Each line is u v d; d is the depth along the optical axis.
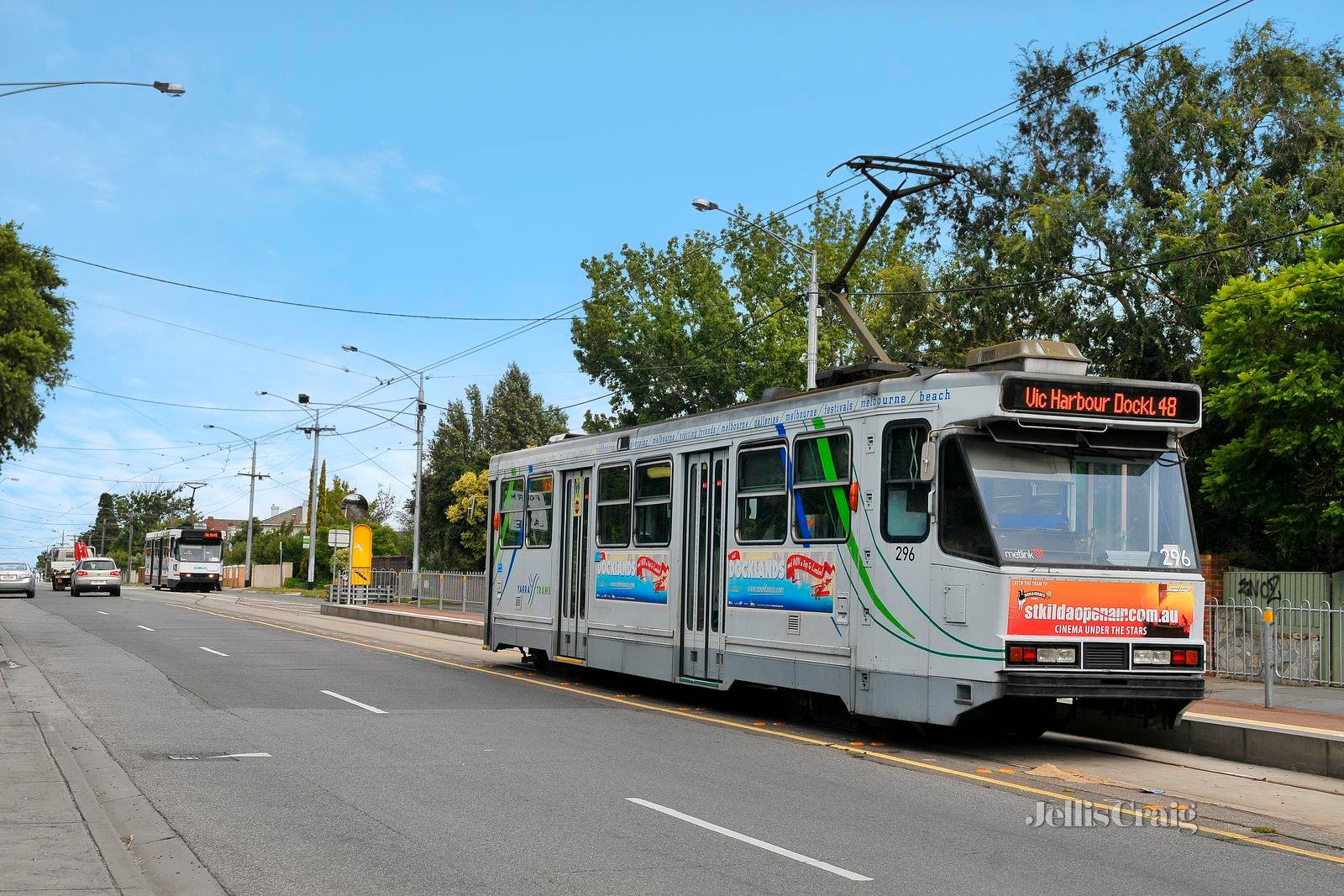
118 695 15.63
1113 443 11.98
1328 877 7.54
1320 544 20.92
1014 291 26.75
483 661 22.27
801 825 8.57
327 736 12.44
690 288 43.28
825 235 43.78
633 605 16.73
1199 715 13.20
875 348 23.50
